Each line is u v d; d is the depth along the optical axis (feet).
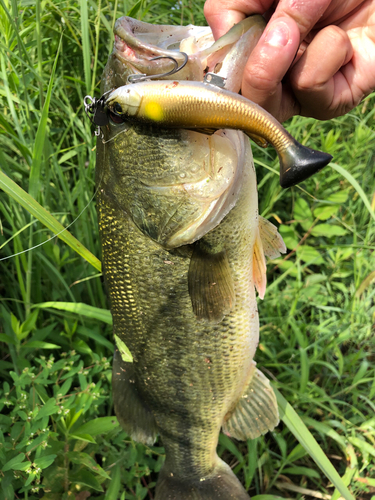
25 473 1.09
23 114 1.31
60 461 1.12
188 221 0.83
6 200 1.37
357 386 1.70
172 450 1.21
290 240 1.94
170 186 0.80
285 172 0.62
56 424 1.20
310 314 1.92
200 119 0.65
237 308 0.99
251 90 0.75
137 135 0.78
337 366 1.75
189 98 0.65
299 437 1.19
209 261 0.91
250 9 0.83
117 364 1.15
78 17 1.41
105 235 0.93
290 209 2.06
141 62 0.72
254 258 1.01
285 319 1.71
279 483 1.50
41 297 1.47
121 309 1.00
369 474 1.48
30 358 1.40
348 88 0.95
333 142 1.78
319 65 0.82
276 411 1.17
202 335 0.99
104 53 1.57
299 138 1.92
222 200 0.82
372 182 2.10
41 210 0.83
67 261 1.37
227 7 0.84
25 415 1.06
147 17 1.62
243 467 1.49
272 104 0.81
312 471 1.44
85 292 1.59
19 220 1.30
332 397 1.68
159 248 0.89
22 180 1.38
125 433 1.29
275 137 0.63
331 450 1.62
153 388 1.09
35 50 1.44
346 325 1.75
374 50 0.91
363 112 1.96
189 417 1.12
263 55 0.72
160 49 0.70
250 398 1.18
